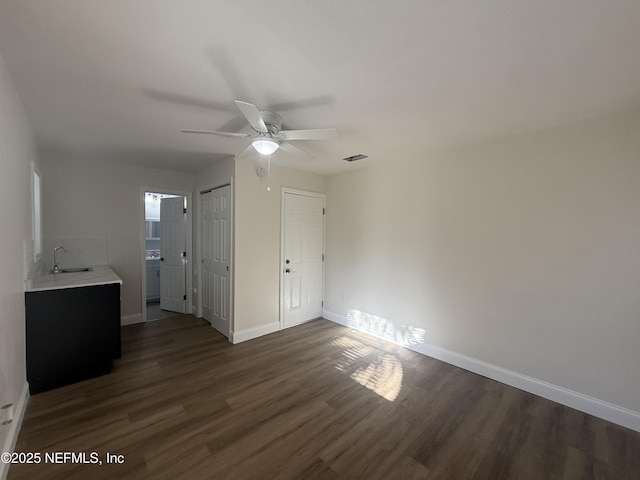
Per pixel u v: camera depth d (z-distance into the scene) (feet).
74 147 10.04
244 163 11.25
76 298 8.06
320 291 14.38
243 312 11.40
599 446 6.05
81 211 11.57
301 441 5.99
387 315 11.64
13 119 5.74
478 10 3.75
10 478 4.92
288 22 4.01
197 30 4.19
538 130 7.84
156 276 17.69
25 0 3.59
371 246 12.23
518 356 8.25
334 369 9.17
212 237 12.91
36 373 7.48
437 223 10.02
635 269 6.57
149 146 9.88
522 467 5.48
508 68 5.06
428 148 9.70
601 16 3.79
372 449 5.82
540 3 3.62
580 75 5.23
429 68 5.09
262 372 8.89
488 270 8.81
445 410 7.15
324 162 11.66
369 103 6.45
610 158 6.82
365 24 4.03
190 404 7.18
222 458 5.49
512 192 8.30
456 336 9.55
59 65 5.09
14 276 6.05
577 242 7.29
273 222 12.26
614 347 6.84
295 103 6.46
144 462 5.35
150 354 10.03
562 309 7.53
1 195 4.95
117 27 4.13
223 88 5.86
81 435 6.01
